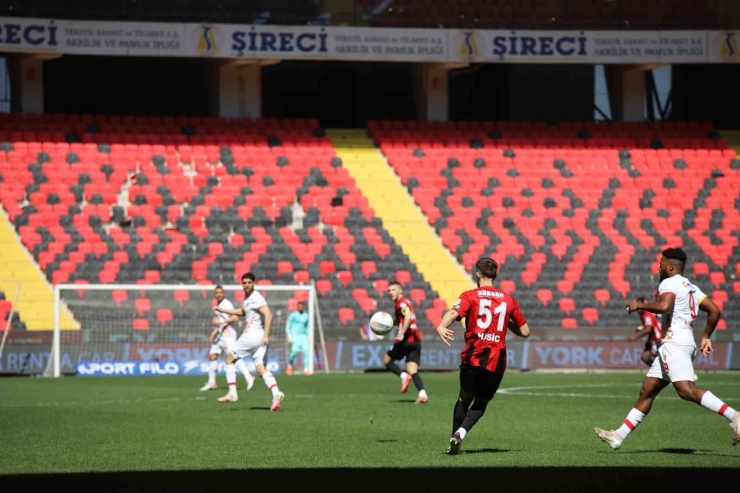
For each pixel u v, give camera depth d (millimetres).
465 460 21797
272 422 30266
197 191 73500
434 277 70375
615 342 63875
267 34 75312
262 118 81062
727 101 89688
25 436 26469
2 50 70625
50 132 74875
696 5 82000
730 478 19047
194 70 86562
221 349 45062
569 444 24891
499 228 75188
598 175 80375
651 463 21328
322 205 75062
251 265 68250
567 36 78938
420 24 79250
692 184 80500
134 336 61000
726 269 73375
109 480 18891
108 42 72562
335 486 18062
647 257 73750
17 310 61469
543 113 88000
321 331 61562
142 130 77438
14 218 68312
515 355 62938
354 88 89438
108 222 69938
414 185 77812
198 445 24531
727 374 60219
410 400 39250
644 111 87562
